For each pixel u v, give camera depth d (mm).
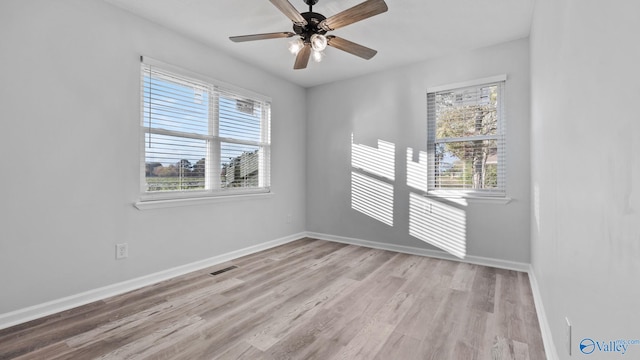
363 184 4027
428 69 3492
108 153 2355
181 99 2891
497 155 3135
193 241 2980
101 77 2312
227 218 3342
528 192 2924
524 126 2934
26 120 1955
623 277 680
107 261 2352
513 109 2988
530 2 2334
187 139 2953
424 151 3525
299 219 4465
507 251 3043
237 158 3496
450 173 3412
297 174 4422
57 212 2094
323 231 4426
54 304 2070
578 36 1039
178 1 2352
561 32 1317
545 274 1821
